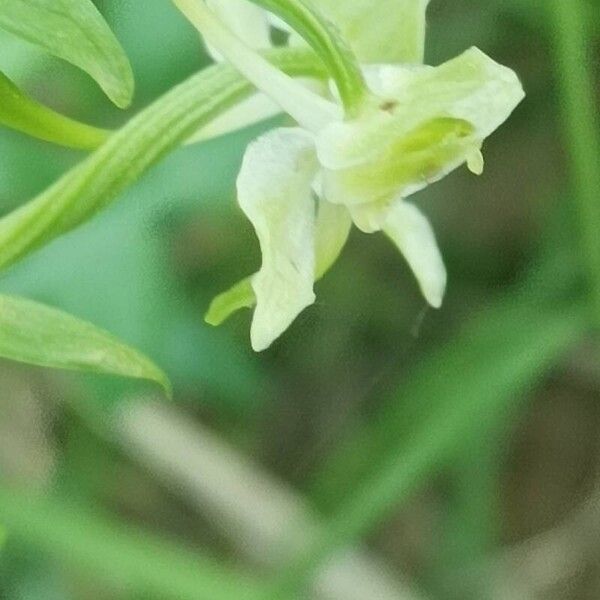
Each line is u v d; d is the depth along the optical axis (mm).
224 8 59
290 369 163
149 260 114
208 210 129
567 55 104
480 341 118
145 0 111
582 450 167
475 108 53
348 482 132
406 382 150
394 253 156
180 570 101
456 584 142
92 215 52
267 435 167
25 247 52
